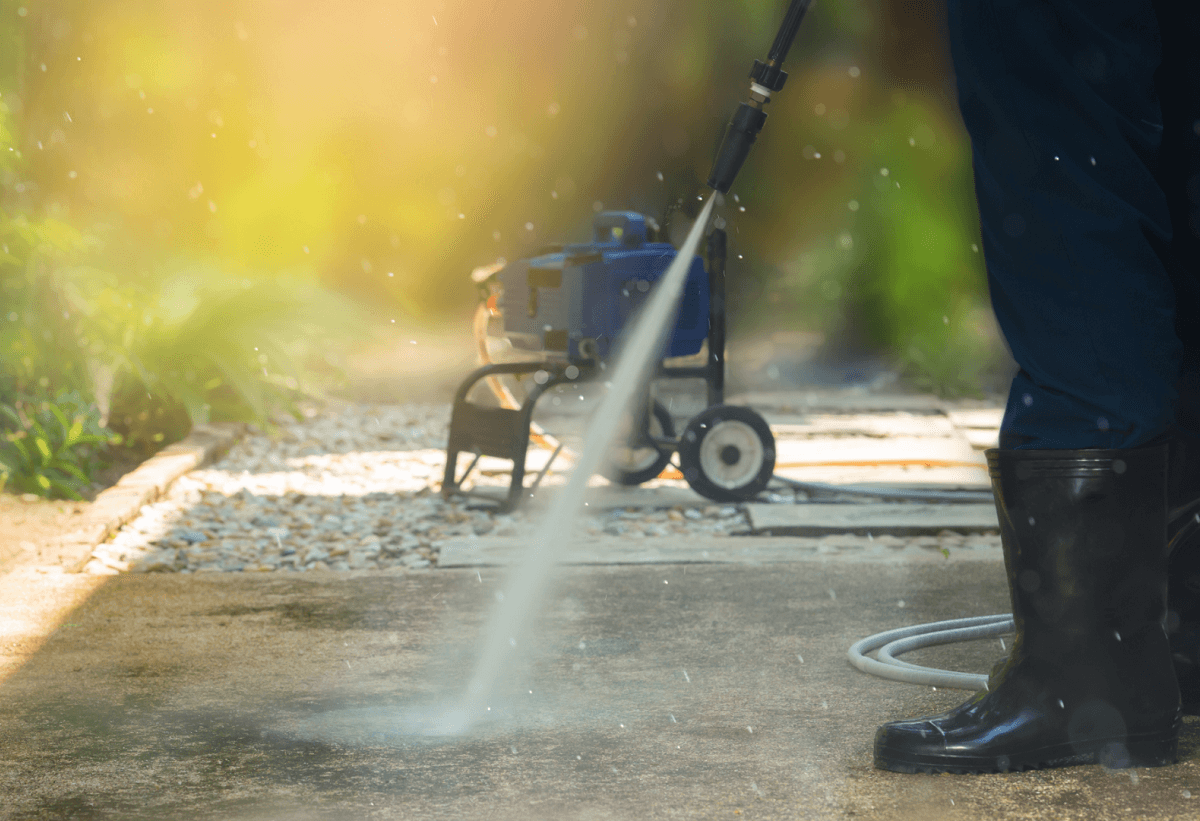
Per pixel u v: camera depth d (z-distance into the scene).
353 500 8.19
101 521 7.05
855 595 5.50
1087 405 3.13
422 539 6.98
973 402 13.19
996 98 3.18
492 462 9.57
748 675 4.25
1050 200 3.12
